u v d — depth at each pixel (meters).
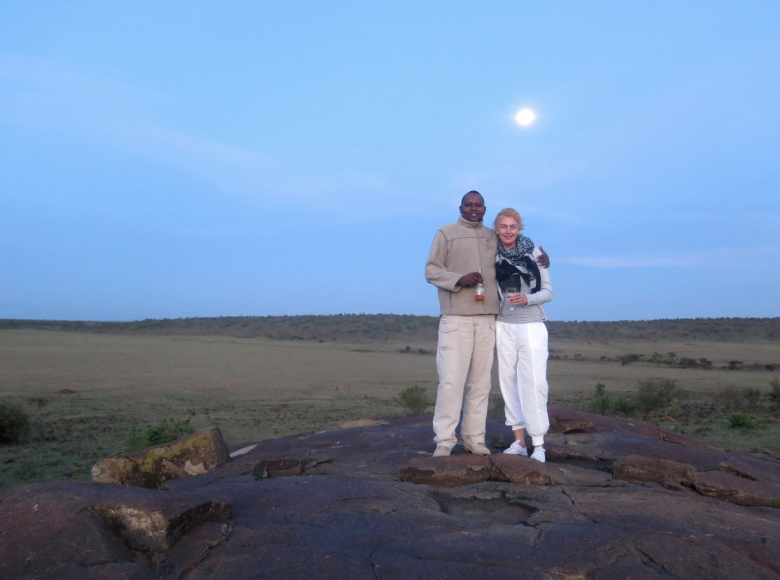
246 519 3.74
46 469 12.02
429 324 109.38
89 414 22.59
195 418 21.55
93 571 2.76
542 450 5.40
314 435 7.87
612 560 3.15
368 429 7.82
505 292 5.37
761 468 6.28
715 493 4.55
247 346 77.38
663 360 58.84
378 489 4.47
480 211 5.34
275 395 31.12
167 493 3.51
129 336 91.81
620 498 4.31
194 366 49.50
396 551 3.18
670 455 6.09
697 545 3.42
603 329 103.88
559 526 3.62
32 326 104.75
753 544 3.48
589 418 7.76
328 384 37.69
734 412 20.73
